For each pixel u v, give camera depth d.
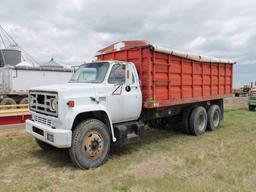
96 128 5.11
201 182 4.23
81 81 5.96
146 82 6.20
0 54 22.83
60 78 18.28
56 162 5.34
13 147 6.37
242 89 33.81
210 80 8.76
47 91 5.02
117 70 5.79
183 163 5.26
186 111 8.16
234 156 5.66
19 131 8.02
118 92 5.67
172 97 7.00
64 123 4.73
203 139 7.49
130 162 5.34
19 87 16.27
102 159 5.19
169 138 7.66
